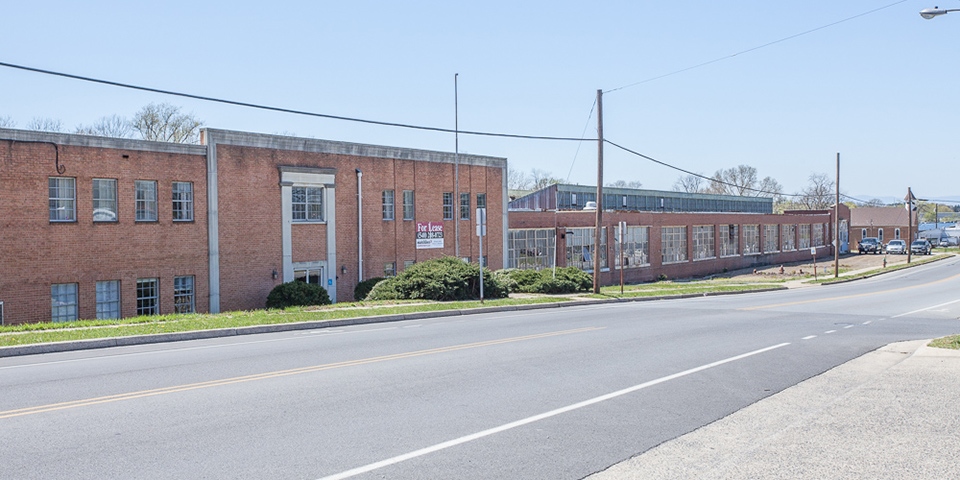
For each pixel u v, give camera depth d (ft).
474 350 45.42
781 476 20.81
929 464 21.67
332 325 62.54
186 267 83.10
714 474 21.16
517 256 133.08
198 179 84.33
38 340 47.06
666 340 51.16
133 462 21.99
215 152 85.66
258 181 90.22
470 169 120.16
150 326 55.67
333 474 21.07
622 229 108.27
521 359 41.86
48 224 72.59
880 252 275.39
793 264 230.89
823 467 21.56
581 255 148.56
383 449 23.65
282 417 27.68
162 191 81.15
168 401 30.25
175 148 82.17
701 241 191.93
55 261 73.00
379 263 105.60
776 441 24.52
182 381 34.71
